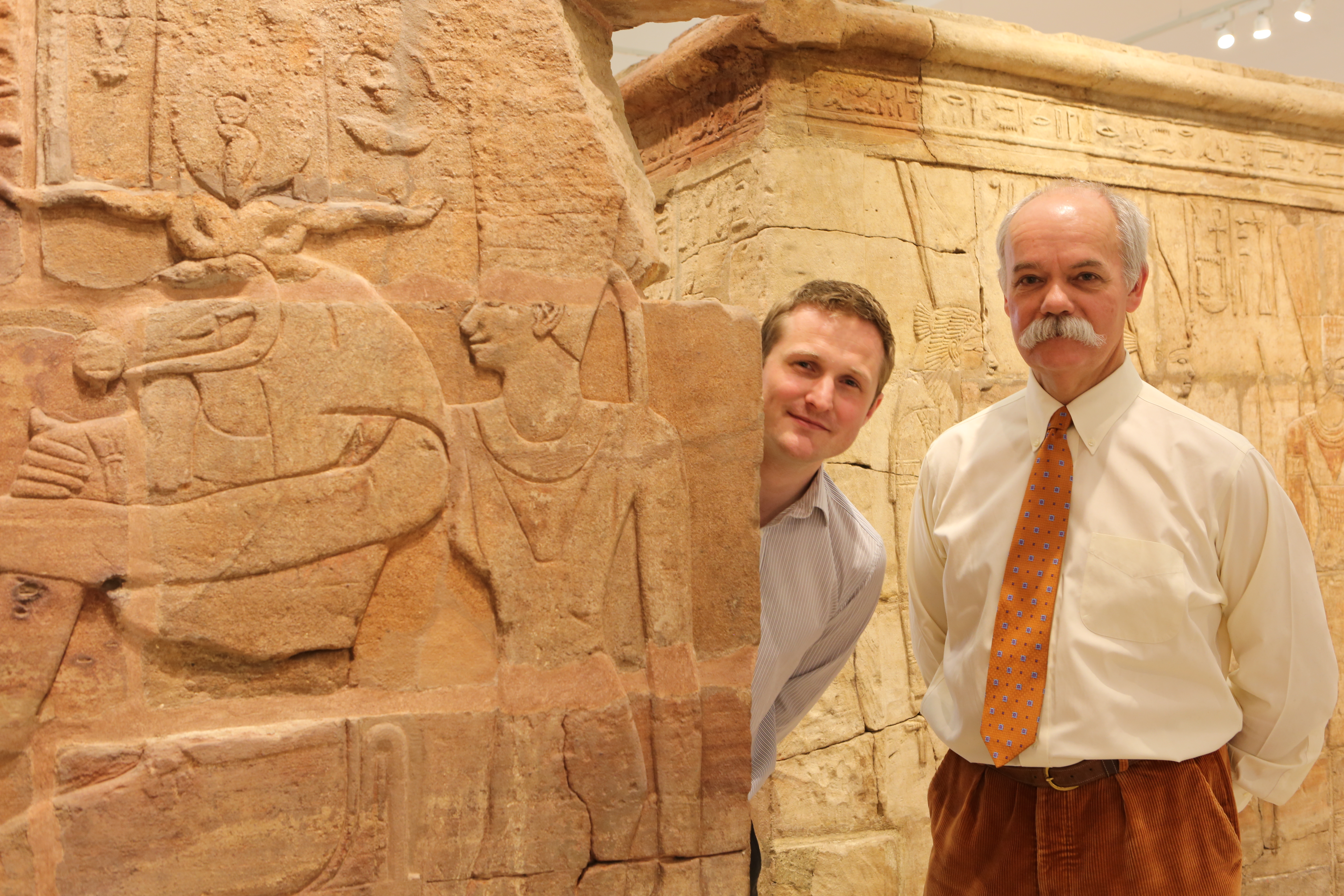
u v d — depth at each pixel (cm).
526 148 152
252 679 139
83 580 133
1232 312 394
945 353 347
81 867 130
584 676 149
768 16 315
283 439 140
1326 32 476
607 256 154
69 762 131
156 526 136
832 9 326
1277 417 399
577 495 150
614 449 152
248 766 136
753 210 331
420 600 145
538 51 154
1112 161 378
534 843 145
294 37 145
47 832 130
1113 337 169
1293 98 399
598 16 182
